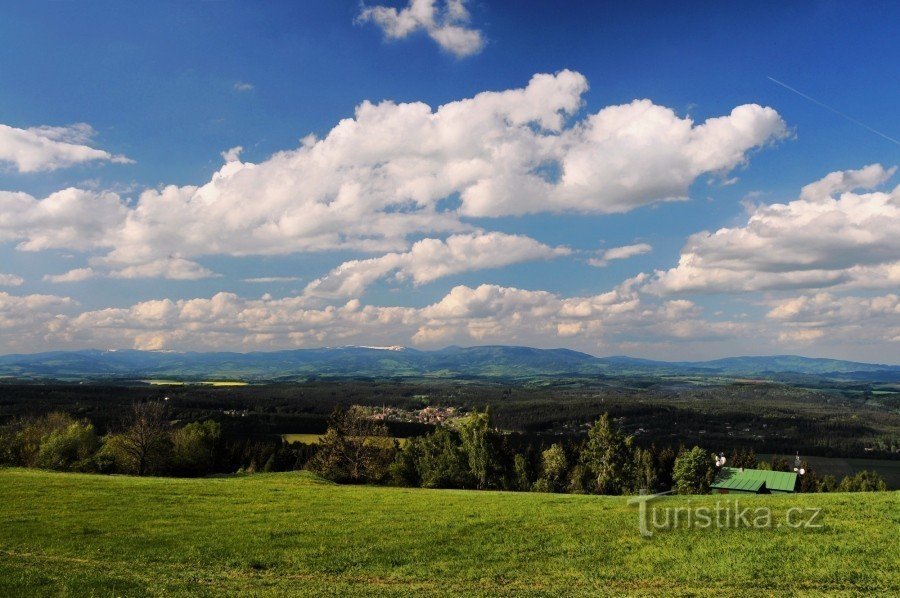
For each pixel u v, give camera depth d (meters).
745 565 26.47
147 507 40.81
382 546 31.33
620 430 103.69
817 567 25.83
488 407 102.81
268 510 40.81
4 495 43.50
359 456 95.38
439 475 97.38
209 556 29.36
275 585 24.92
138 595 22.33
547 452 111.56
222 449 120.06
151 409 89.00
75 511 38.62
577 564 27.98
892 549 27.58
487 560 28.94
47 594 21.64
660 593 23.77
